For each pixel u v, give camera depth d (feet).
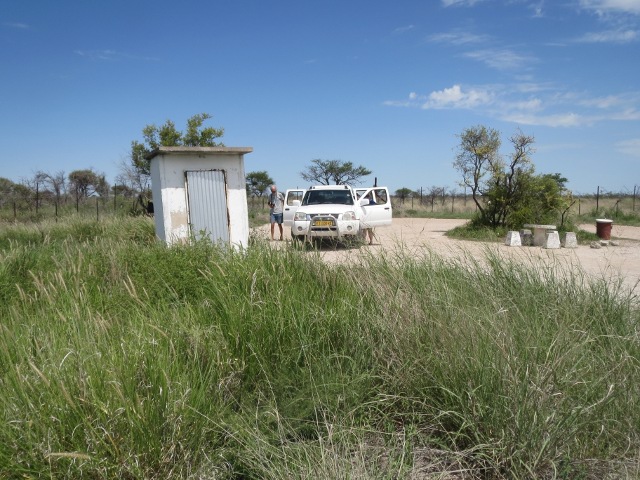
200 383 10.62
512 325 12.39
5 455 8.04
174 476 8.61
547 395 9.46
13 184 100.63
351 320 13.89
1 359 10.74
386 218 54.44
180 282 18.84
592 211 92.53
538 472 9.21
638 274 31.14
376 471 9.05
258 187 171.83
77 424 8.27
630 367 11.35
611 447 9.63
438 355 11.46
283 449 9.40
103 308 15.90
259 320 13.44
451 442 10.35
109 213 71.36
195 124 75.56
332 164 172.65
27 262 22.04
